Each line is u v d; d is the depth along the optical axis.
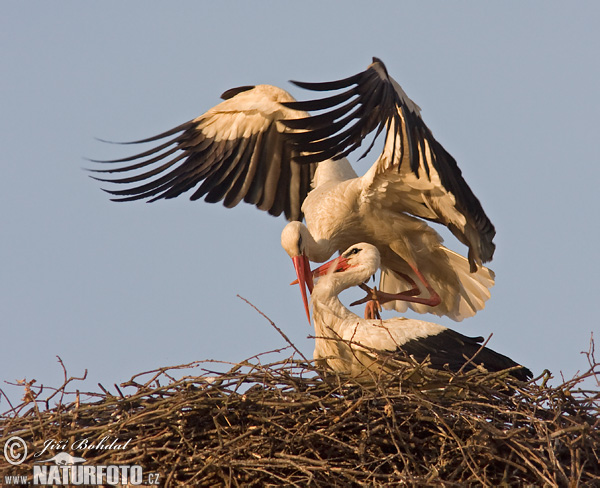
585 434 10.96
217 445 11.30
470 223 15.39
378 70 13.09
